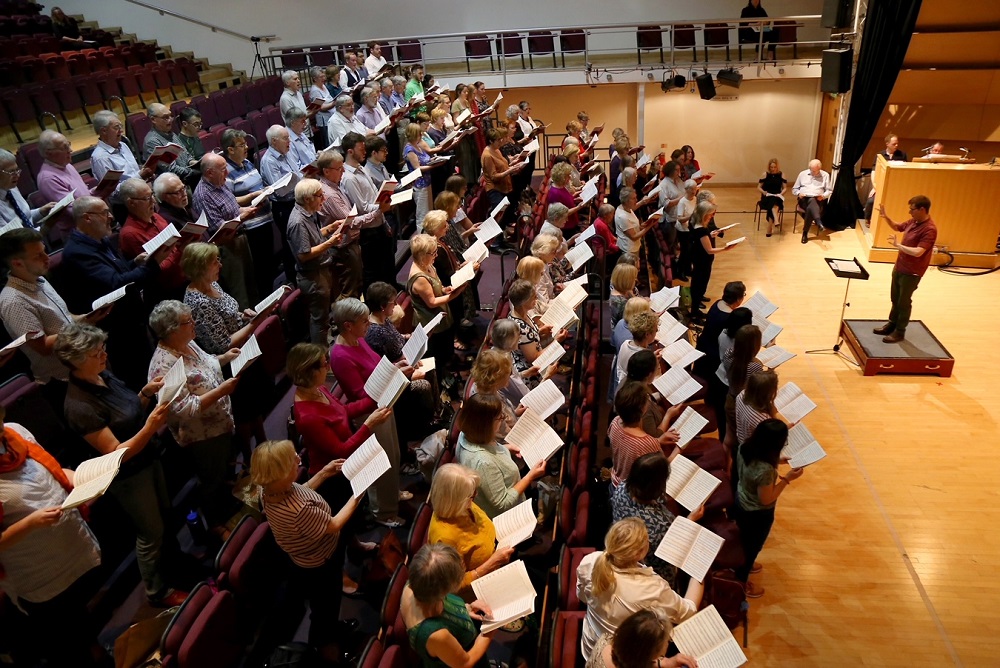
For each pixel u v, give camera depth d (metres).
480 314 7.04
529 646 3.68
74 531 2.90
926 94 11.88
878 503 5.95
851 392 7.50
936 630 4.81
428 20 15.80
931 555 5.41
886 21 10.36
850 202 11.58
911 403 7.25
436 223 5.62
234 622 3.14
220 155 5.20
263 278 5.95
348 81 11.31
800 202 11.91
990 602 5.01
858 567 5.33
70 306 4.34
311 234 5.12
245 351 3.70
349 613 3.75
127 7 15.36
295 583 3.42
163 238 4.13
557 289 6.26
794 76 13.62
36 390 3.68
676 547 3.24
